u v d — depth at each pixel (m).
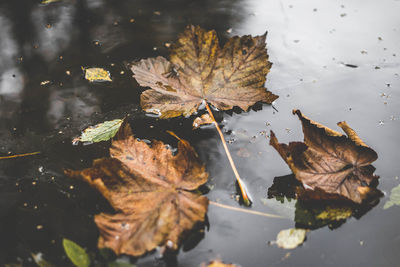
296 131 0.66
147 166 0.61
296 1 0.86
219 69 0.70
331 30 0.80
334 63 0.74
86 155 0.64
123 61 0.74
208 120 0.67
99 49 0.75
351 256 0.58
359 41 0.77
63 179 0.62
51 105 0.69
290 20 0.81
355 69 0.73
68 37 0.77
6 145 0.65
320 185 0.61
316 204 0.60
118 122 0.67
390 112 0.68
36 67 0.73
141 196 0.59
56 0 0.85
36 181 0.62
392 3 0.86
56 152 0.64
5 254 0.58
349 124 0.67
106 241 0.57
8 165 0.63
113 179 0.60
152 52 0.75
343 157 0.62
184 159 0.62
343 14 0.83
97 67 0.73
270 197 0.61
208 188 0.62
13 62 0.73
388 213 0.60
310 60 0.75
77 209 0.60
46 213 0.60
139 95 0.70
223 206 0.60
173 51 0.70
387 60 0.74
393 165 0.63
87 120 0.67
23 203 0.60
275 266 0.57
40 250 0.58
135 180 0.60
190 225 0.58
